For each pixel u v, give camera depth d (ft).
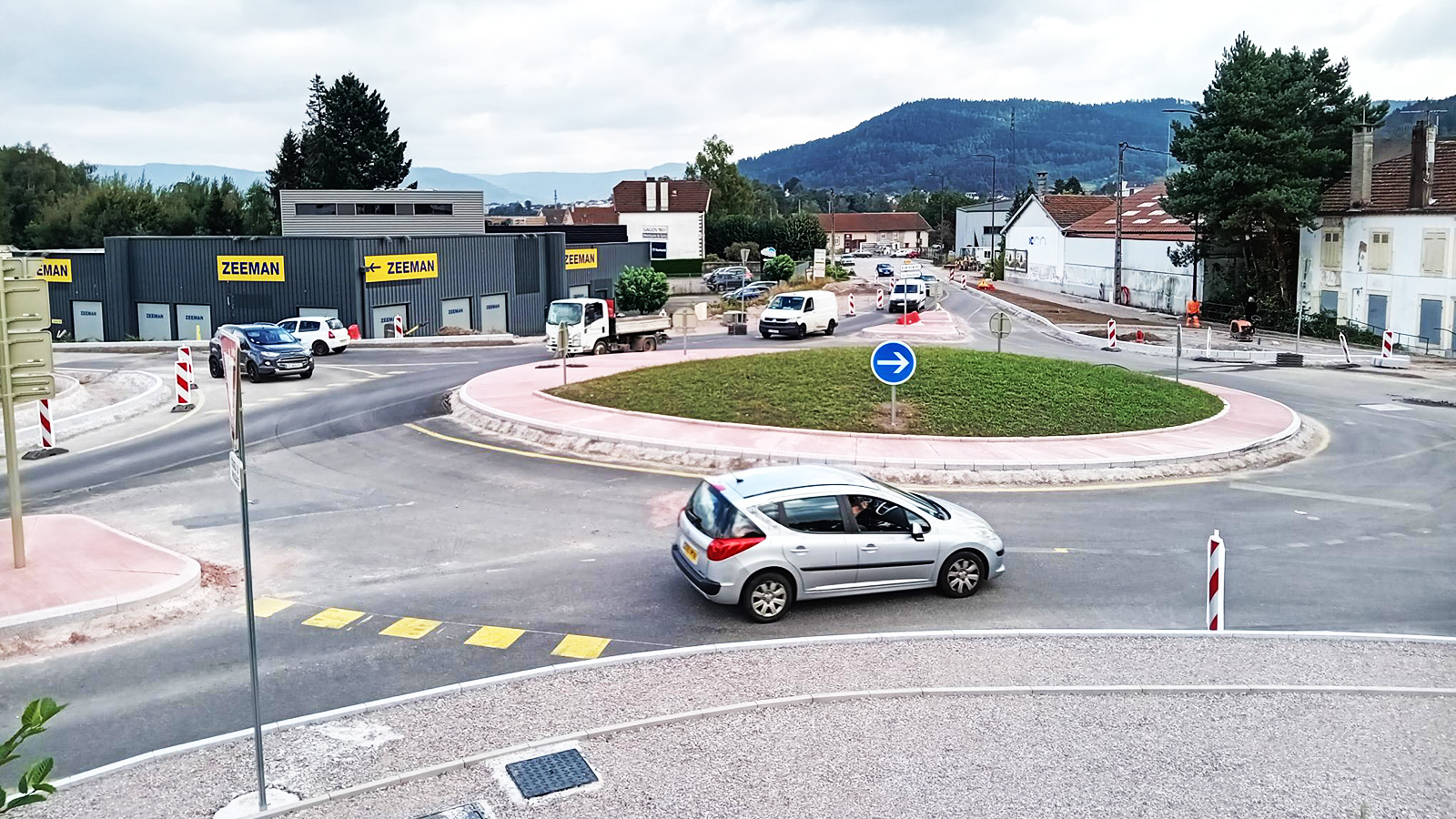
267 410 84.64
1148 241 200.03
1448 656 34.32
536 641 36.17
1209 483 60.34
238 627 37.27
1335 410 88.84
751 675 32.09
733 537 37.73
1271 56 162.30
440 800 24.53
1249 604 40.52
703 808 24.14
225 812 23.86
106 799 24.61
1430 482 61.41
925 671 32.60
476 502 54.75
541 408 77.00
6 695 31.45
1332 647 35.14
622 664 33.06
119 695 31.50
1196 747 27.50
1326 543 48.70
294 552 46.21
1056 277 248.93
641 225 321.93
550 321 119.03
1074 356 124.36
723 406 72.90
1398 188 150.61
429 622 37.88
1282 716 29.48
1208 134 164.45
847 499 39.68
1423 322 139.85
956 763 26.50
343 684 32.37
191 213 284.82
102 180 324.60
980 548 40.83
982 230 406.82
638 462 63.36
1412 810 24.32
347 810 24.11
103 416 79.05
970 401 72.74
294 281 159.94
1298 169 157.69
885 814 23.94
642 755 26.76
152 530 50.01
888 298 190.70
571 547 47.03
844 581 39.11
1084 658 33.83
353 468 63.16
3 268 40.24
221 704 30.89
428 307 169.89
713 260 333.21
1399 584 43.01
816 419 69.41
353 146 285.64
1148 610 39.78
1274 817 24.00
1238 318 170.09
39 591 38.83
